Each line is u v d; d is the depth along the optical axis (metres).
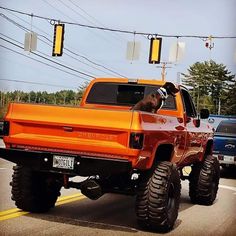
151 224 6.02
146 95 7.84
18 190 6.68
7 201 7.67
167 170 6.11
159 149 6.65
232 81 79.19
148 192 5.95
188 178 8.89
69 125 5.92
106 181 6.34
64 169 5.95
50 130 6.06
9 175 11.40
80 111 5.91
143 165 5.83
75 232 5.89
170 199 6.32
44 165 6.07
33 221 6.38
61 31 19.64
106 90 8.07
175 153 7.03
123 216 7.14
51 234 5.71
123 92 7.98
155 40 19.86
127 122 5.65
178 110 7.54
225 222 7.20
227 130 15.34
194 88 84.00
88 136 5.85
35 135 6.14
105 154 5.77
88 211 7.41
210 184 8.78
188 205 8.77
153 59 19.89
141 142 5.61
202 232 6.39
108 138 5.74
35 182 6.68
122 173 6.21
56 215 6.88
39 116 6.13
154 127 6.03
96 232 5.95
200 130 8.52
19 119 6.20
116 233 5.96
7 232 5.69
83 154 5.89
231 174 15.23
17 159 6.18
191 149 8.02
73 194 8.91
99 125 5.76
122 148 5.62
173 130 6.74
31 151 6.09
